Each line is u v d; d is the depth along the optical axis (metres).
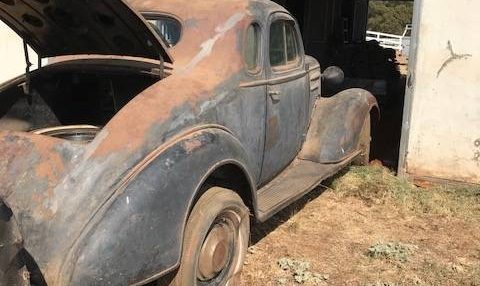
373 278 4.07
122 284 2.73
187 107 3.31
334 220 5.16
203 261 3.35
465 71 5.68
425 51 5.80
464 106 5.75
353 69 13.72
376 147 6.94
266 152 4.32
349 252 4.51
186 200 3.00
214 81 3.66
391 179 6.04
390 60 14.85
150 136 3.04
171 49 3.86
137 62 3.77
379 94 11.55
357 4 20.73
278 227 4.96
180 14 4.08
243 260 3.72
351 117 5.48
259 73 4.12
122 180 2.85
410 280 4.05
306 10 15.02
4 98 3.98
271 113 4.31
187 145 3.13
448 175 5.93
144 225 2.80
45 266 2.65
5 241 2.58
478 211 5.44
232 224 3.61
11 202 2.81
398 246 4.54
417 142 5.99
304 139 5.29
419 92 5.90
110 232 2.71
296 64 4.95
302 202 5.56
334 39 17.19
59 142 2.99
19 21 3.71
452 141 5.85
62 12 3.48
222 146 3.36
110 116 4.37
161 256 2.87
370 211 5.41
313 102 5.52
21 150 3.00
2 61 6.62
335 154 5.20
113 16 3.33
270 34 4.39
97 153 2.91
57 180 2.84
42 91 4.16
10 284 2.57
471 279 4.10
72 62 3.98
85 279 2.63
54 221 2.73
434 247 4.66
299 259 4.32
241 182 3.72
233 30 3.94
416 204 5.54
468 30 5.60
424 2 5.72
